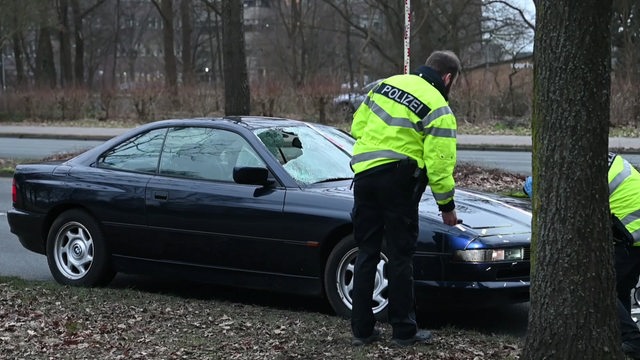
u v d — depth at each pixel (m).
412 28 33.88
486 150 21.30
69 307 5.62
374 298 5.39
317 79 28.78
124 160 6.63
